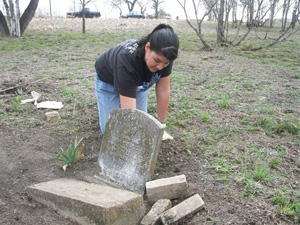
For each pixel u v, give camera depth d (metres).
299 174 2.85
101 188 2.61
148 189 2.53
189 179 2.79
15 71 7.21
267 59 9.74
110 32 18.02
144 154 2.62
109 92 3.28
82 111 4.54
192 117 4.30
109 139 2.84
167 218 2.24
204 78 6.71
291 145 3.41
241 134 3.71
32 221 2.31
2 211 2.41
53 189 2.49
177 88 5.82
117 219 2.16
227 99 5.07
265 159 3.08
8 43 12.59
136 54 2.57
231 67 8.20
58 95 5.25
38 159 3.22
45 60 8.84
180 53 10.59
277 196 2.47
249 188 2.60
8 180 2.84
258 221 2.24
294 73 7.46
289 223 2.22
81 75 6.81
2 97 5.07
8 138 3.62
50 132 3.83
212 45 12.39
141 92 3.34
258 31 19.47
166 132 3.74
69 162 3.10
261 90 5.73
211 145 3.42
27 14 15.71
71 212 2.30
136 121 2.64
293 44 13.62
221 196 2.52
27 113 4.39
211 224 2.24
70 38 14.51
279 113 4.41
